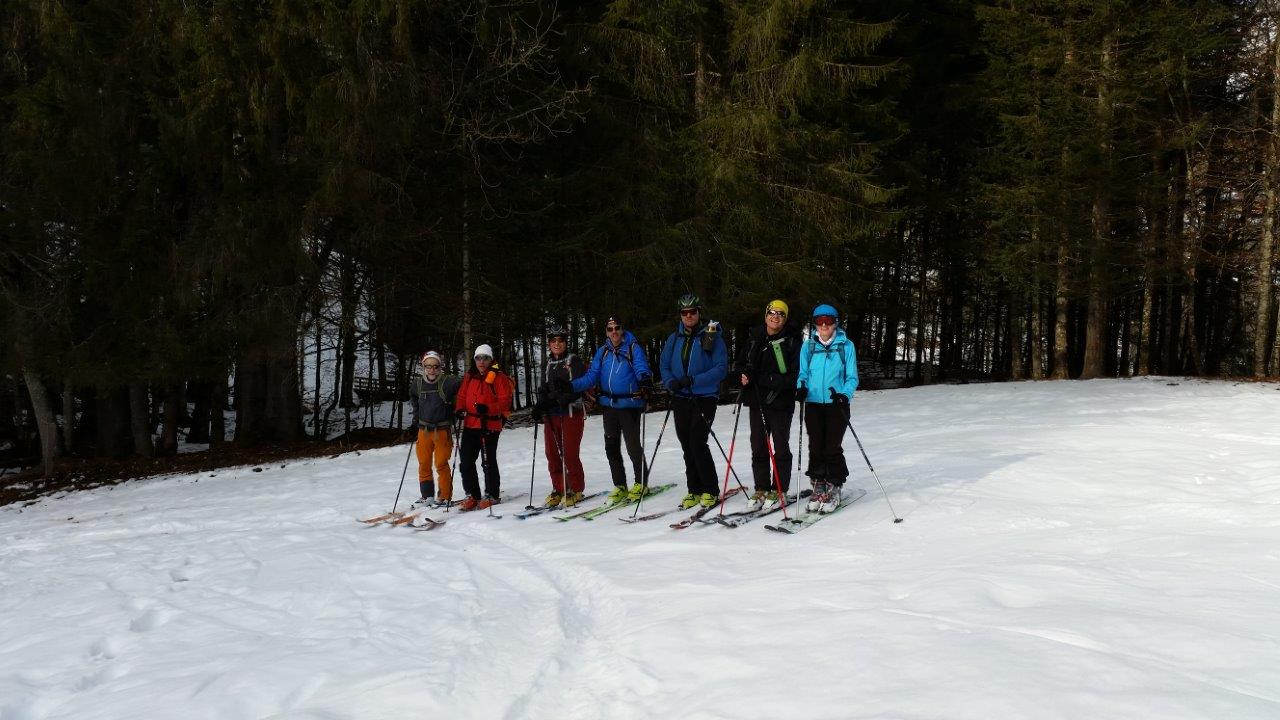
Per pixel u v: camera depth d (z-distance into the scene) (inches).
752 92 636.1
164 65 576.1
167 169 588.4
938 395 658.8
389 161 605.6
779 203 674.2
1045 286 836.6
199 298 557.0
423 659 154.6
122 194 595.2
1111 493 258.8
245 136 557.3
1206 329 1059.9
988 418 487.2
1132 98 727.7
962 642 124.5
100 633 189.2
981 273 902.4
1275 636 120.1
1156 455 328.8
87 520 416.2
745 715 108.6
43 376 605.0
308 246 595.5
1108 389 634.2
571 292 746.8
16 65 602.2
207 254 546.3
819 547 213.5
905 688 108.9
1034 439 381.7
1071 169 729.6
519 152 708.0
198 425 1010.1
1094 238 757.3
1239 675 106.0
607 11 658.8
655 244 646.5
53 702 148.3
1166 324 964.6
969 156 914.7
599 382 305.3
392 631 175.2
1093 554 182.1
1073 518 225.6
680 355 277.6
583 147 716.0
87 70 561.6
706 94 675.4
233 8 537.6
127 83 583.2
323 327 649.6
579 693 133.2
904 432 445.4
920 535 217.2
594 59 673.0
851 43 640.4
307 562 250.4
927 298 1102.4
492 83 639.8
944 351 1167.0
